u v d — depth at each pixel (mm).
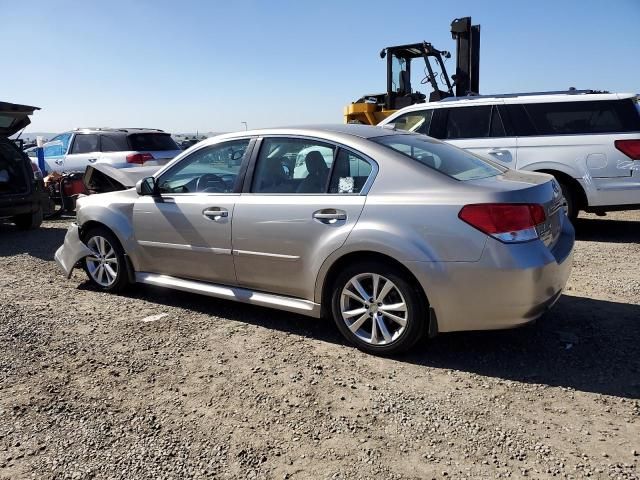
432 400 3367
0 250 8031
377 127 4730
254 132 4664
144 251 5191
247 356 4035
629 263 6355
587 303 4965
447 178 3793
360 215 3889
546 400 3336
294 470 2730
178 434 3053
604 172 7406
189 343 4285
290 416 3217
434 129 8406
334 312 4137
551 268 3629
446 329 3734
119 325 4676
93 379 3697
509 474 2660
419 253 3654
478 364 3832
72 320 4797
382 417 3186
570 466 2709
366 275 3936
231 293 4664
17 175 9531
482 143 8039
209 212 4641
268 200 4352
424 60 13047
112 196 5520
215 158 4824
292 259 4219
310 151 4305
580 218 9609
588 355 3914
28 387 3590
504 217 3514
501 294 3541
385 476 2668
